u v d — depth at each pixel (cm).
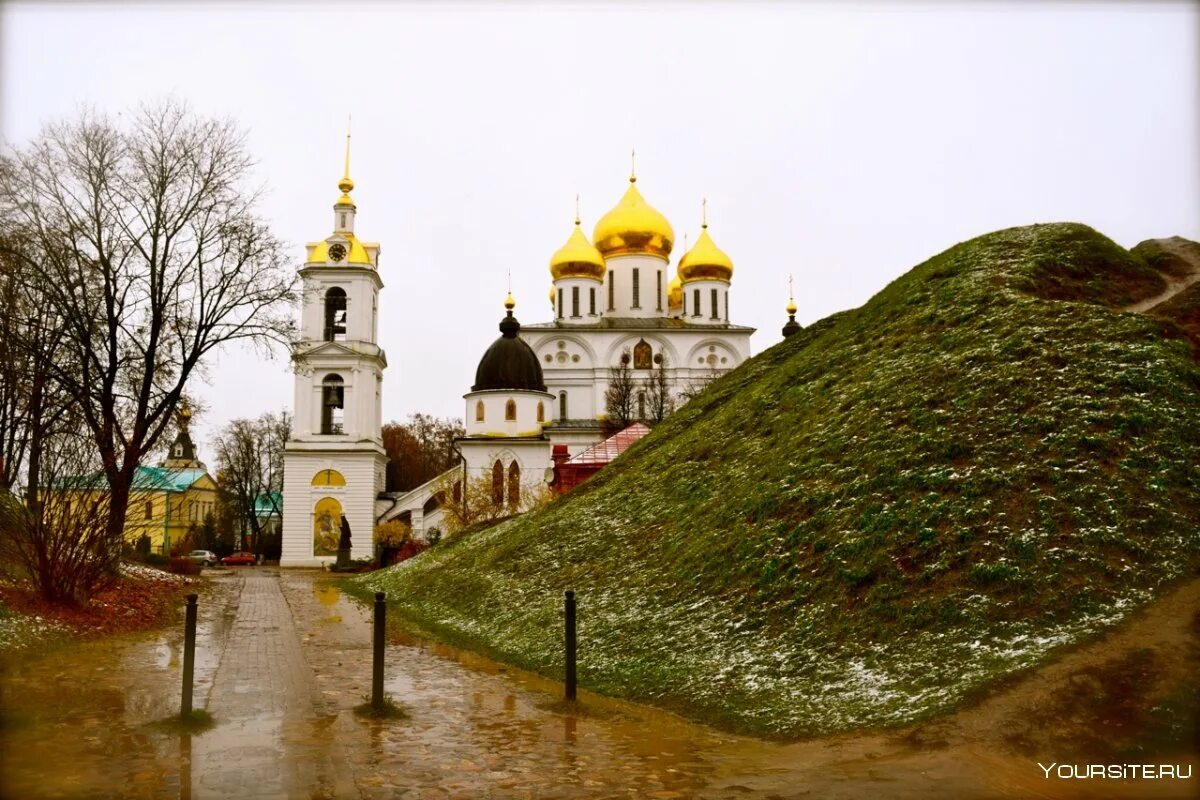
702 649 1546
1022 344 1936
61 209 3155
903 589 1418
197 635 2173
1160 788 867
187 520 8319
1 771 966
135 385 3406
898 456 1756
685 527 2161
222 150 3456
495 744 1120
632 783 947
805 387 2492
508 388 6844
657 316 8575
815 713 1191
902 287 2777
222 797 895
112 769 984
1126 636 1149
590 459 4762
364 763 1026
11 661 1622
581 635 1827
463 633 2245
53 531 2075
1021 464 1560
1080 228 2602
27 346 2861
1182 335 1941
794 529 1756
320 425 7069
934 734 1028
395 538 6862
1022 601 1282
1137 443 1536
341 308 7294
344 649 1989
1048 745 974
